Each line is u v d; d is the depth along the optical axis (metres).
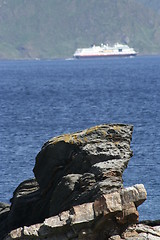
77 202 58.56
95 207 52.12
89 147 65.12
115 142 65.88
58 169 67.12
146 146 150.38
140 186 52.56
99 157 64.19
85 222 51.81
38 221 67.75
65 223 52.41
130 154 64.62
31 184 73.38
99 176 60.12
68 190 61.16
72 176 62.62
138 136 168.00
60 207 60.94
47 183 67.81
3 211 76.25
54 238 52.59
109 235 51.97
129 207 52.06
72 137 67.12
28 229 53.19
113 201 52.00
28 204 69.06
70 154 66.44
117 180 59.25
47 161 67.94
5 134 174.88
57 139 67.81
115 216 52.09
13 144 155.75
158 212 91.94
